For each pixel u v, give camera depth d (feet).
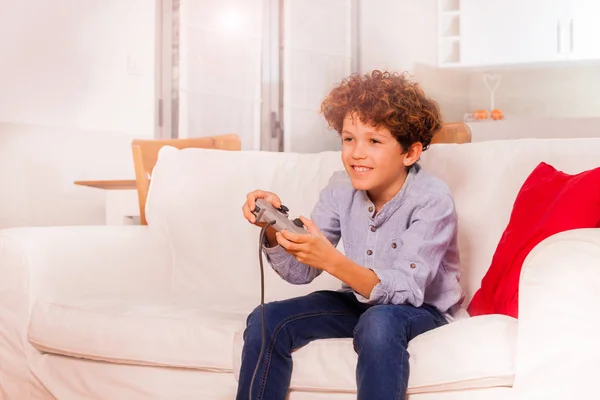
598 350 3.48
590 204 4.35
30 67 12.60
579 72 20.12
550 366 3.56
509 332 3.83
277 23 17.22
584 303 3.54
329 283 6.10
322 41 18.17
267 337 4.24
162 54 15.03
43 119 12.81
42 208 12.82
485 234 5.43
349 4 18.83
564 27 18.63
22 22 12.47
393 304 4.27
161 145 8.90
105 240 6.34
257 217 4.37
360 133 4.45
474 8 19.51
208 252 6.61
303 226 4.35
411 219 4.60
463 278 5.43
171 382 4.83
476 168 5.66
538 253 3.75
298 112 17.56
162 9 15.01
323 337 4.44
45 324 5.44
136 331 4.95
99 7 13.58
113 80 13.83
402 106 4.40
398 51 19.58
